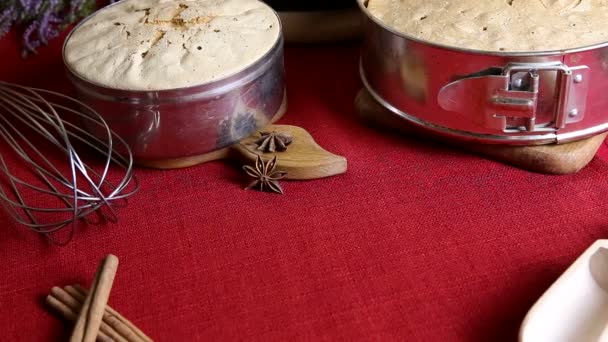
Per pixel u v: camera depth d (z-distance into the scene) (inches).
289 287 32.2
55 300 31.8
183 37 35.8
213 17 36.8
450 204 34.5
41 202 35.8
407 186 35.3
